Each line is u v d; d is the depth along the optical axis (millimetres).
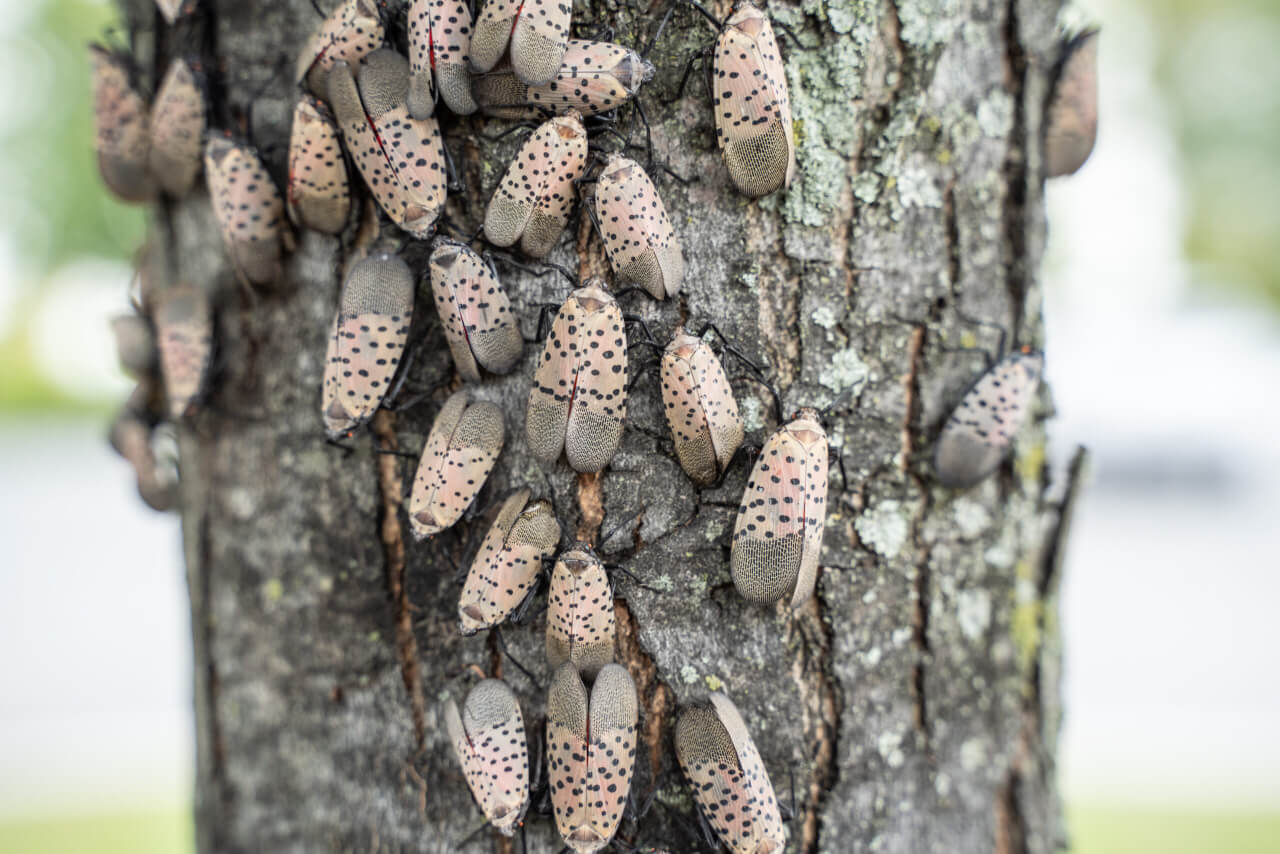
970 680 402
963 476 397
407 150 384
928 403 396
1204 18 2037
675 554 388
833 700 394
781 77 384
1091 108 404
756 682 390
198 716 415
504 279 389
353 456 395
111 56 412
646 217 383
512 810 385
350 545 396
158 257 418
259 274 398
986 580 403
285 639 402
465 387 391
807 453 386
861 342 392
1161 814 763
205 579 411
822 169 388
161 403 445
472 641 391
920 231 394
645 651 388
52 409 3166
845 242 391
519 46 379
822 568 393
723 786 385
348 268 394
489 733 387
